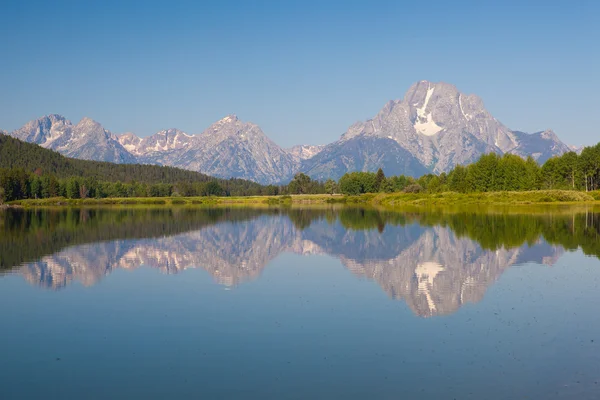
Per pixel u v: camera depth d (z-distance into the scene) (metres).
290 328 31.09
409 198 184.00
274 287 42.62
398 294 39.28
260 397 22.11
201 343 28.78
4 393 22.94
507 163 178.38
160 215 139.75
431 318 32.72
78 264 54.75
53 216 135.50
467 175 184.50
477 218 101.56
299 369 24.89
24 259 57.88
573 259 52.12
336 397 22.02
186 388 23.14
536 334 29.20
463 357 26.02
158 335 30.31
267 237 80.38
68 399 22.33
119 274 49.31
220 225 103.69
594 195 161.25
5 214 146.62
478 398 21.73
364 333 29.94
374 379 23.64
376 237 76.00
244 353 27.11
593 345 27.34
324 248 66.25
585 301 36.03
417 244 66.75
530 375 23.78
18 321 33.59
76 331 31.36
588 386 22.61
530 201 153.50
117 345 28.73
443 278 44.97
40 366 25.92
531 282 42.25
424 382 23.27
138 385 23.56
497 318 32.38
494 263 51.16
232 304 37.06
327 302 37.19
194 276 48.06
